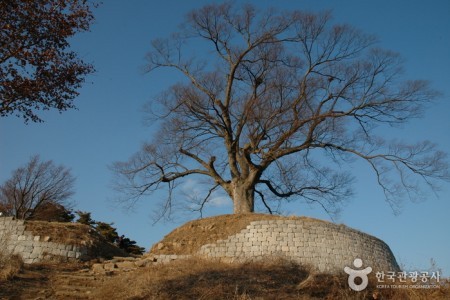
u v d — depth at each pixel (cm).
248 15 2717
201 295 1220
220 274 1413
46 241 1945
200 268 1538
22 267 1644
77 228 2122
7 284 1395
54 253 1914
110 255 2131
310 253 1859
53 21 1411
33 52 1395
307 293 1284
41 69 1409
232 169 2525
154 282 1330
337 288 1302
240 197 2438
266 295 1234
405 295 1276
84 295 1316
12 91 1366
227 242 1934
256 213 2170
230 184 2530
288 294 1259
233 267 1578
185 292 1247
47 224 2070
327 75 2541
